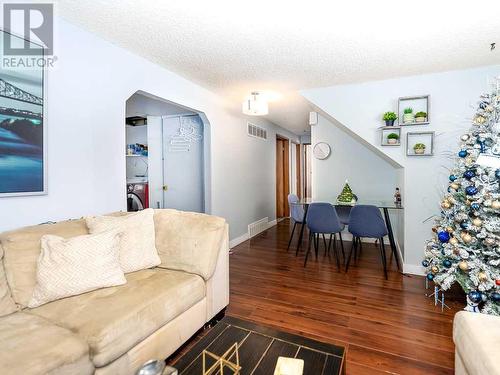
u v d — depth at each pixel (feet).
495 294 6.48
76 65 6.74
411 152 10.27
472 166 7.11
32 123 5.84
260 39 7.40
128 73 8.11
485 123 7.20
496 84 7.47
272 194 20.04
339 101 11.33
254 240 15.65
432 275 7.91
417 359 5.48
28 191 5.79
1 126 5.36
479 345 3.74
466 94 9.53
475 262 6.68
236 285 9.23
